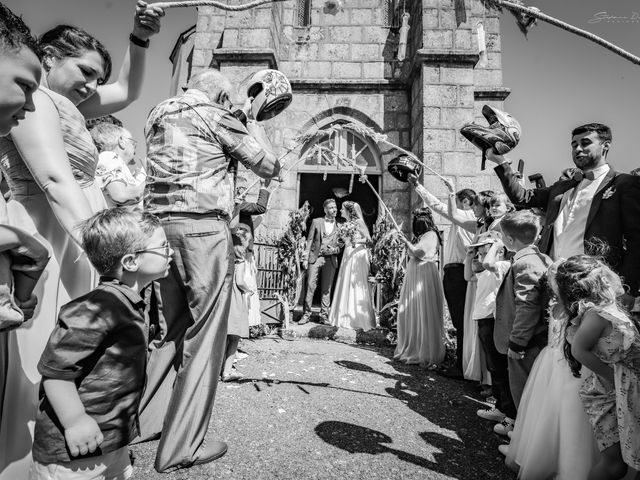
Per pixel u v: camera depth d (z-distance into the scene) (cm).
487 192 430
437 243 536
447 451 273
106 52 196
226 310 223
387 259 667
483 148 302
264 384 377
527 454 232
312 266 769
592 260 219
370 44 962
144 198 234
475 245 381
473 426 328
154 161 227
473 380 466
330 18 975
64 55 183
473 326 438
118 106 236
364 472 229
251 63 854
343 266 687
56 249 171
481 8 945
